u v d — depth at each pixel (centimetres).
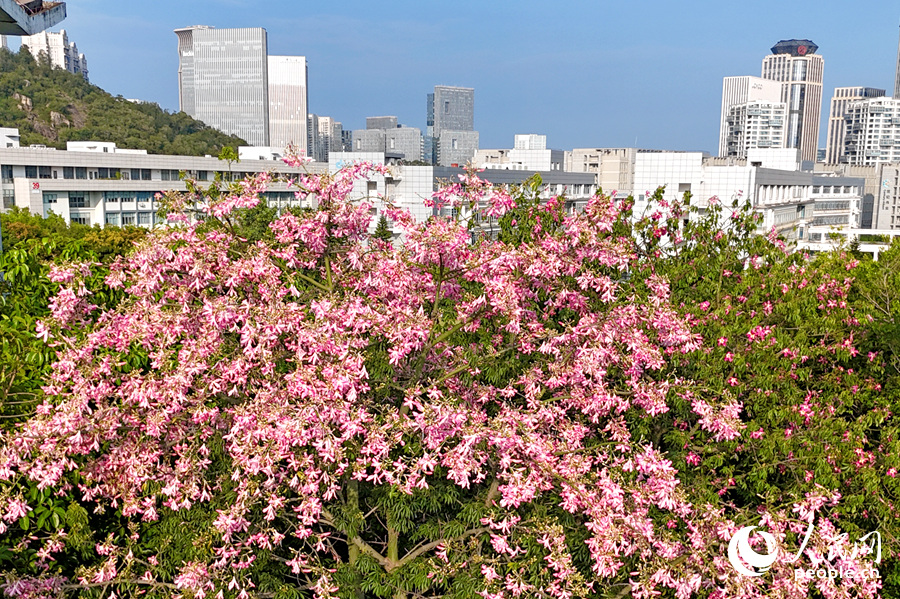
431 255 870
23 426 704
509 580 790
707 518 835
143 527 861
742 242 1577
